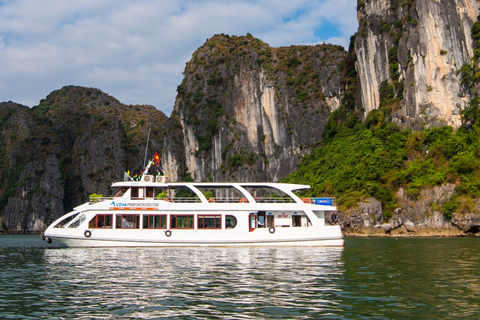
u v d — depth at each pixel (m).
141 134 187.75
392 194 64.44
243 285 16.83
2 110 183.00
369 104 89.06
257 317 12.46
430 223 58.91
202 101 143.50
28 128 165.62
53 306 13.94
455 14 73.19
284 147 124.94
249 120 132.00
